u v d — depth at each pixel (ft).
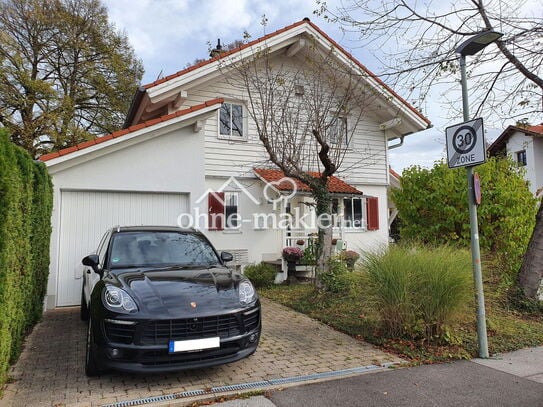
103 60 70.18
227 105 37.35
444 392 12.35
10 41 59.16
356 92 35.42
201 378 13.48
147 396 11.87
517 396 12.04
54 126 62.18
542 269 23.48
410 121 42.16
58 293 25.16
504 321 20.81
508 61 22.80
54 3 64.13
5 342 11.84
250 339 13.89
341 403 11.52
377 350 16.85
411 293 17.29
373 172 43.78
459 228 28.09
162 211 27.89
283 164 26.53
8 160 12.14
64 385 12.72
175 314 12.43
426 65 22.97
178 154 28.04
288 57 38.68
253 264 35.35
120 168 26.50
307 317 22.95
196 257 18.06
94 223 26.17
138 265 16.74
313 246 35.55
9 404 11.25
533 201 28.04
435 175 29.25
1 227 11.30
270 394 12.16
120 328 12.28
